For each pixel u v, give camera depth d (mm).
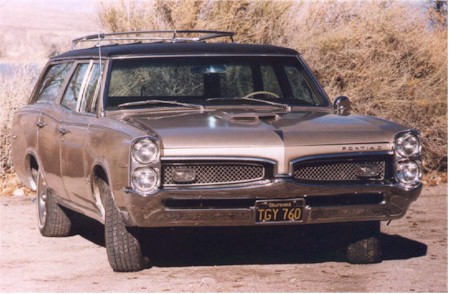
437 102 13461
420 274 6957
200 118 7117
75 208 8156
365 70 13461
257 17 14070
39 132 8797
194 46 8070
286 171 6586
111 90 7570
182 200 6512
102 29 14211
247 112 7414
